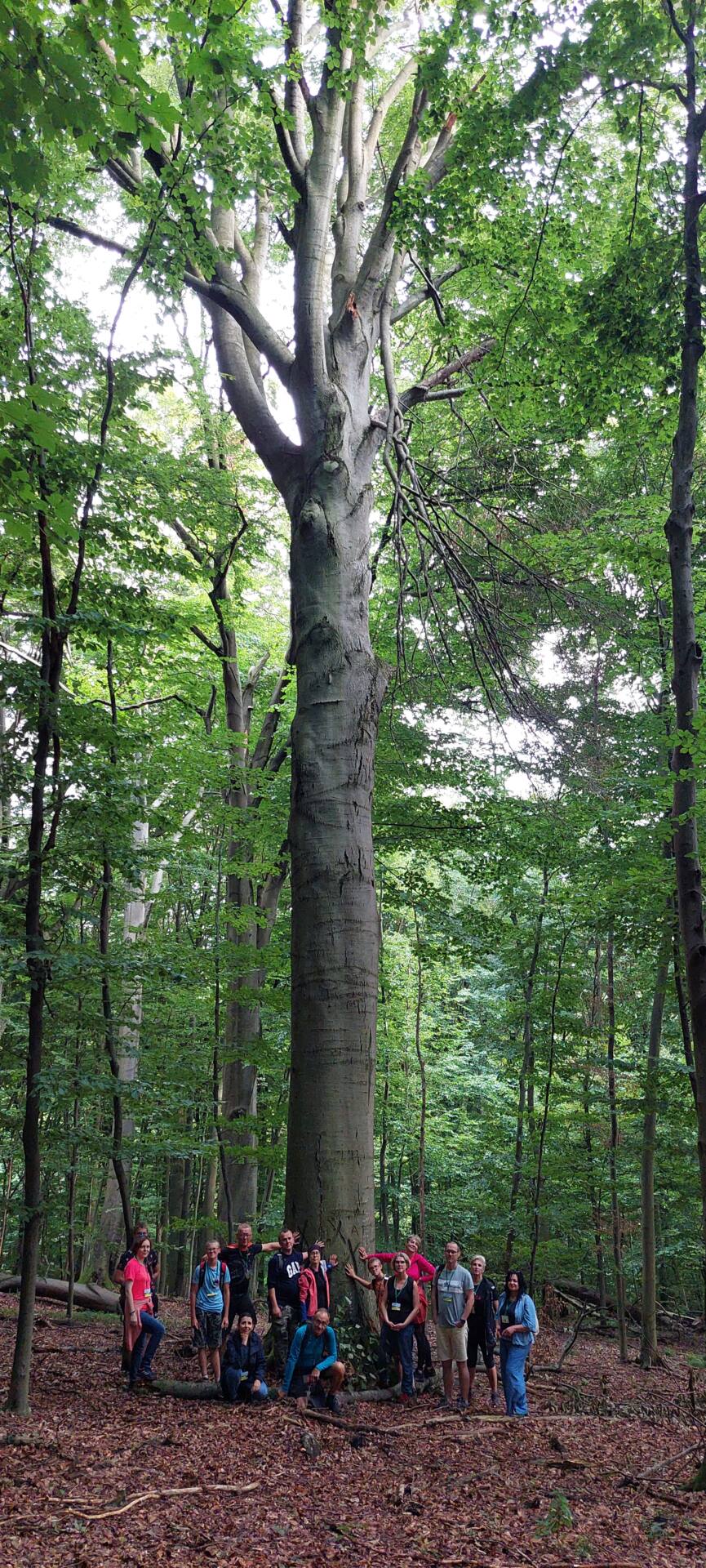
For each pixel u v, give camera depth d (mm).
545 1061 18672
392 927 29922
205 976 15562
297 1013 11297
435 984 29969
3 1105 18828
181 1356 11906
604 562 15602
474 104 11625
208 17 8930
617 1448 8797
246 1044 16062
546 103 11000
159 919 23641
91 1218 25375
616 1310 21625
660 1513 6781
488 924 17500
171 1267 27141
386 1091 25062
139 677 16969
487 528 16406
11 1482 6547
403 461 12516
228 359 14414
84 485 9555
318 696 12031
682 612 8977
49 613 8961
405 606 17000
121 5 4652
